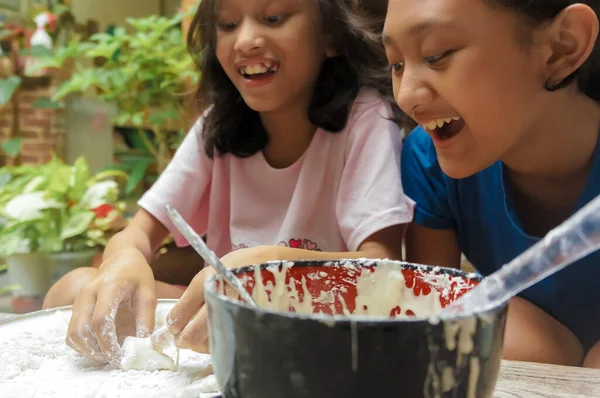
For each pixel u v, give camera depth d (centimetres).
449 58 55
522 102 58
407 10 55
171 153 215
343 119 96
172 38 205
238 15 88
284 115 98
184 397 41
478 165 61
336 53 96
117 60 211
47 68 222
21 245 152
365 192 88
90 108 243
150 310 59
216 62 100
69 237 156
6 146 221
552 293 78
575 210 73
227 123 101
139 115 206
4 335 54
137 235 93
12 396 41
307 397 27
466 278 38
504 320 30
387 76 97
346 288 42
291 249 67
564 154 70
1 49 229
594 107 71
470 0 53
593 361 66
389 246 84
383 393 27
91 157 245
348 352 26
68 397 41
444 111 58
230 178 104
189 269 129
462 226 89
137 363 48
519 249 77
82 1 245
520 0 54
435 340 27
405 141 96
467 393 28
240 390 29
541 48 57
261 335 28
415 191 91
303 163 98
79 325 52
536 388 42
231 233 103
